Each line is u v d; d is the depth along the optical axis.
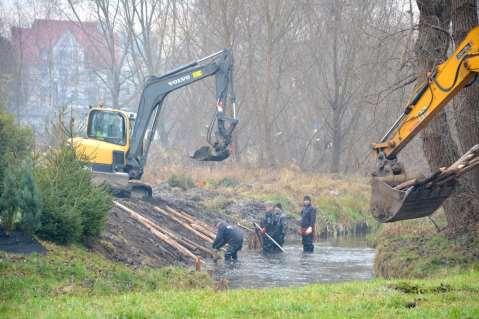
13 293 36.91
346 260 72.94
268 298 34.03
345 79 141.38
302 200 110.94
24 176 44.84
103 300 33.59
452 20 56.31
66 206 47.69
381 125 106.38
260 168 135.75
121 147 78.81
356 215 110.38
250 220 95.19
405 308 31.83
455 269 50.56
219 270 64.88
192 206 89.19
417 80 56.53
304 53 159.00
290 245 86.81
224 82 79.62
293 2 148.12
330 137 161.50
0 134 61.78
